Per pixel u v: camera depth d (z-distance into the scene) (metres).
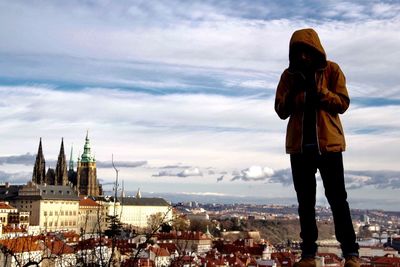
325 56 4.17
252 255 67.25
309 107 4.18
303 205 4.27
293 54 4.25
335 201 4.21
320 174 4.27
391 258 54.25
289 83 4.30
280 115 4.36
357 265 4.14
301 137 4.20
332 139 4.10
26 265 9.62
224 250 71.12
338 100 4.10
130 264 8.47
